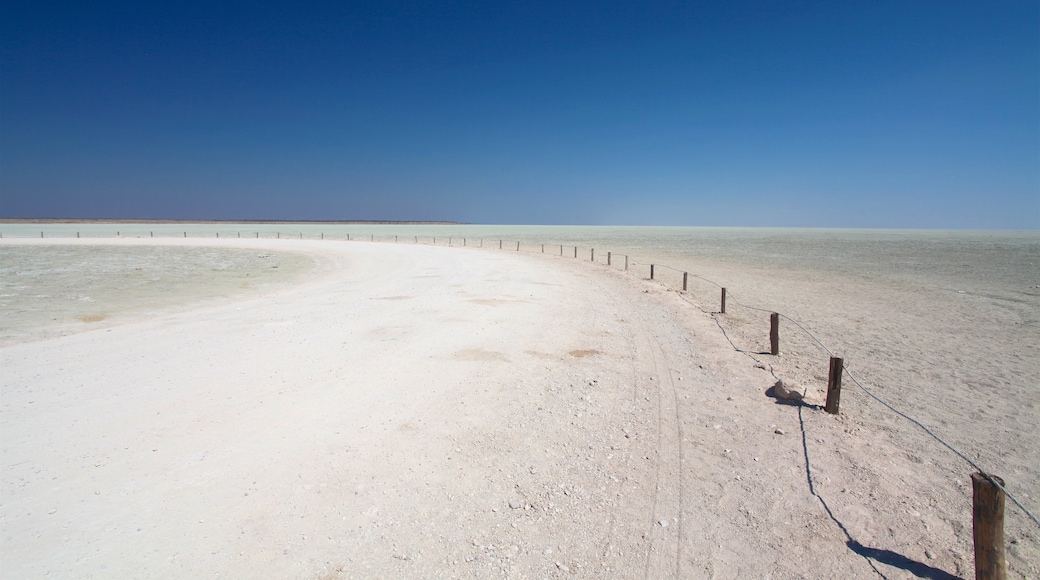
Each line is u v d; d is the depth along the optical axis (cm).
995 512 283
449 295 1437
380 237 6738
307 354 771
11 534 325
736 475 419
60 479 393
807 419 542
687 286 1797
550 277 1983
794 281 2039
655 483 403
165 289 1630
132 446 452
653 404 576
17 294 1481
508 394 600
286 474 405
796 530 347
